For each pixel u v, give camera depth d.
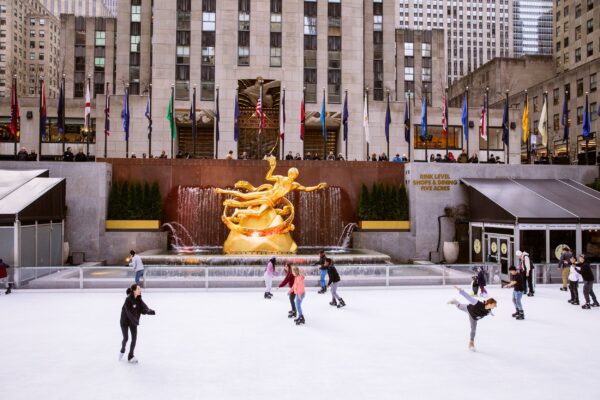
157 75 48.28
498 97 76.06
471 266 20.78
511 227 24.23
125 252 27.64
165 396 8.30
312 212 29.06
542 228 23.83
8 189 23.83
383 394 8.43
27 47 120.50
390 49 65.19
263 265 21.97
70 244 27.30
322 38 50.72
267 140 48.56
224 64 48.72
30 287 19.25
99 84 74.19
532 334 12.67
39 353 10.77
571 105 61.84
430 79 77.00
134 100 46.34
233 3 49.34
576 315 15.14
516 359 10.48
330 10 51.34
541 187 28.34
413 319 14.32
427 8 164.25
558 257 24.06
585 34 73.81
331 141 49.78
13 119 30.06
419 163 29.41
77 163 27.55
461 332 12.81
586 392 8.60
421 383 8.98
